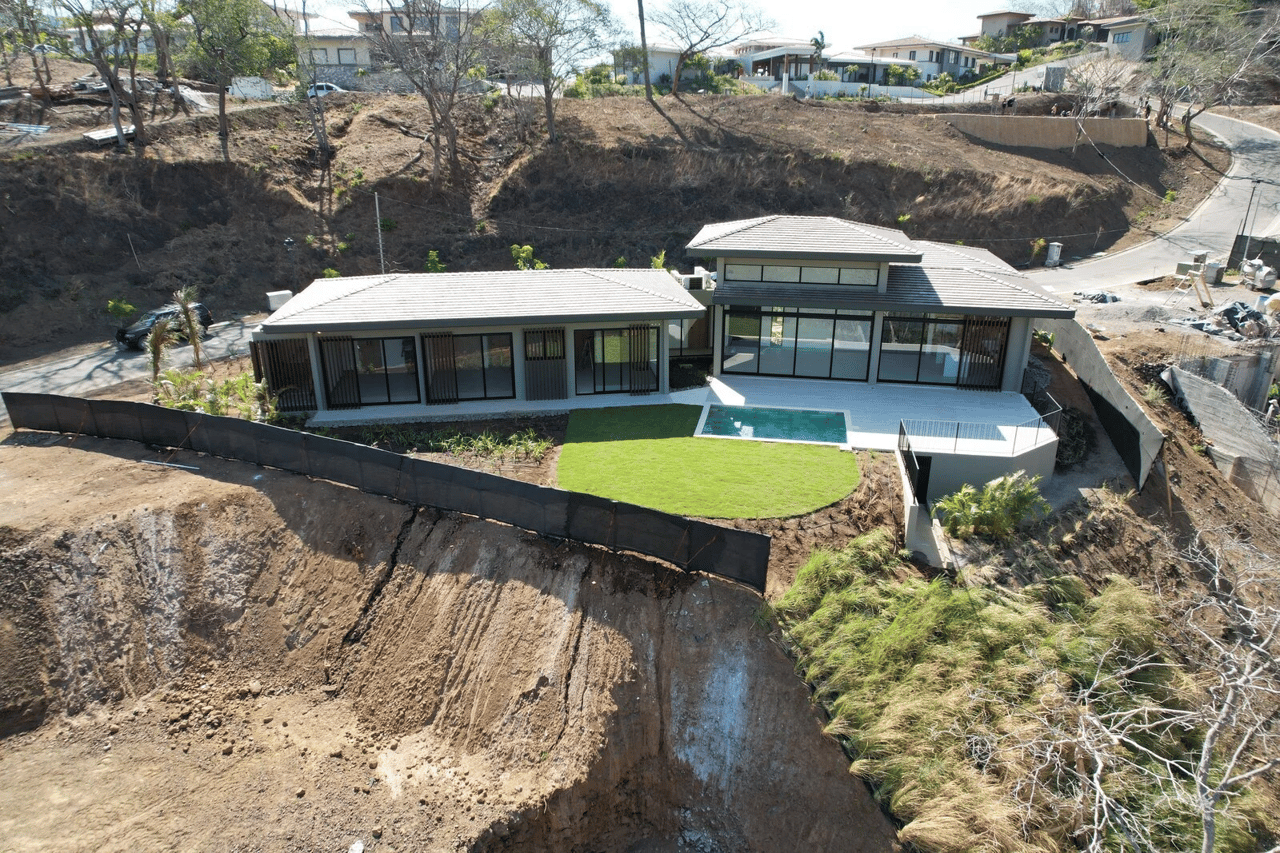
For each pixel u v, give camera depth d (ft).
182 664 54.39
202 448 69.00
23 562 54.80
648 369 86.02
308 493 62.95
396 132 165.27
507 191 153.69
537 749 48.55
